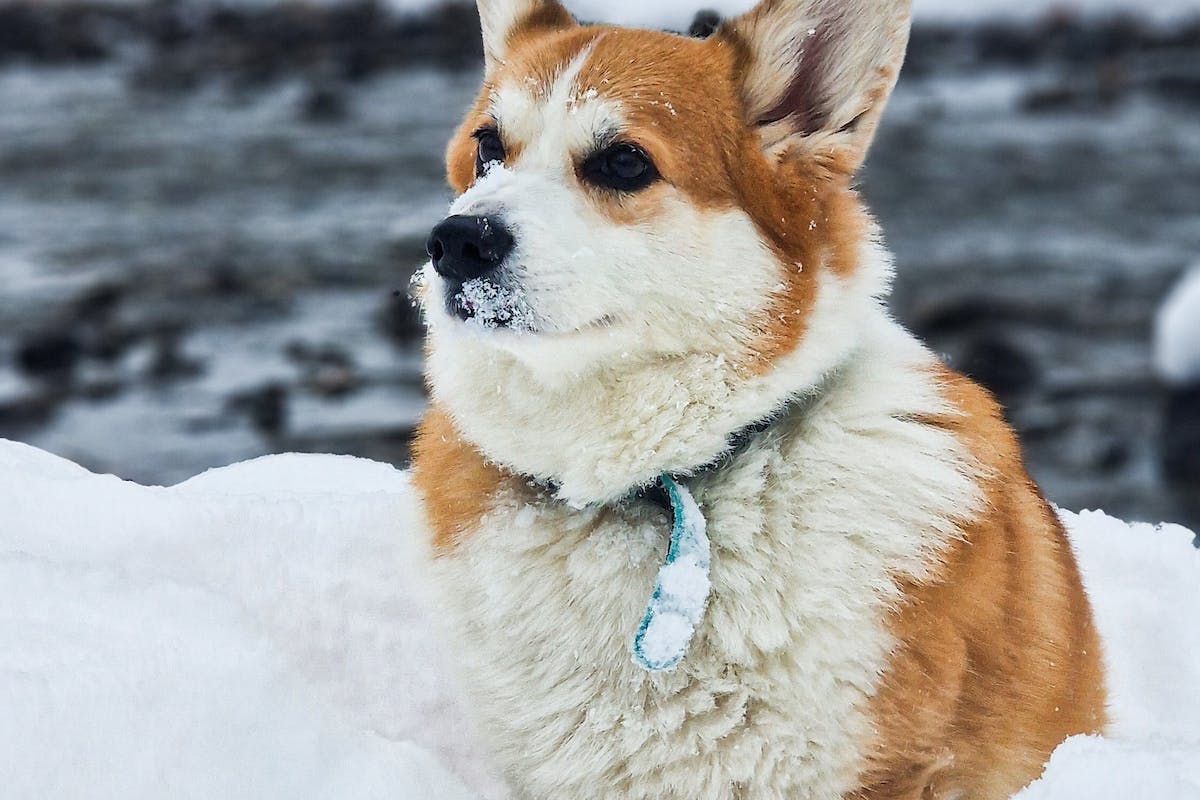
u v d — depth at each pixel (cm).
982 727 362
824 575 355
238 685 331
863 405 381
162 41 4162
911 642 350
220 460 1311
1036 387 1545
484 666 381
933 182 2627
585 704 363
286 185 2522
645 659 338
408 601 480
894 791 355
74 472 530
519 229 368
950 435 387
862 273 394
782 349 371
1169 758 331
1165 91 3503
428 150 2839
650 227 375
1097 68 3762
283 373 1526
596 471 376
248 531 507
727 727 348
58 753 299
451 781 339
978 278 1941
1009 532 384
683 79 393
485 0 477
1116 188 2558
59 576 388
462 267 368
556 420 381
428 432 429
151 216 2280
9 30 4141
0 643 340
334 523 526
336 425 1377
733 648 349
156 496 507
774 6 396
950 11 4247
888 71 385
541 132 395
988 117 3297
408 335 1644
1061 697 386
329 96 3475
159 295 1822
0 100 3453
